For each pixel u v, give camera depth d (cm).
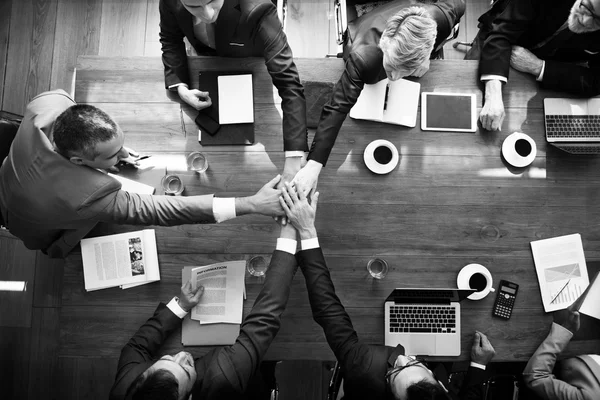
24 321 279
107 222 202
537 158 219
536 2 211
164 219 191
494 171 217
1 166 194
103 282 207
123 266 208
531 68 218
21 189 179
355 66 196
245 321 189
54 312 281
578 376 197
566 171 218
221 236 212
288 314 207
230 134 216
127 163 213
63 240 205
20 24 307
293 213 195
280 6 237
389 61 183
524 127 220
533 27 220
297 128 202
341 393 216
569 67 217
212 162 216
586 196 217
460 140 218
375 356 185
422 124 218
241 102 216
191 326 205
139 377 175
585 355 202
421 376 173
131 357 191
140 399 165
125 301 208
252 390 213
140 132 217
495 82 215
